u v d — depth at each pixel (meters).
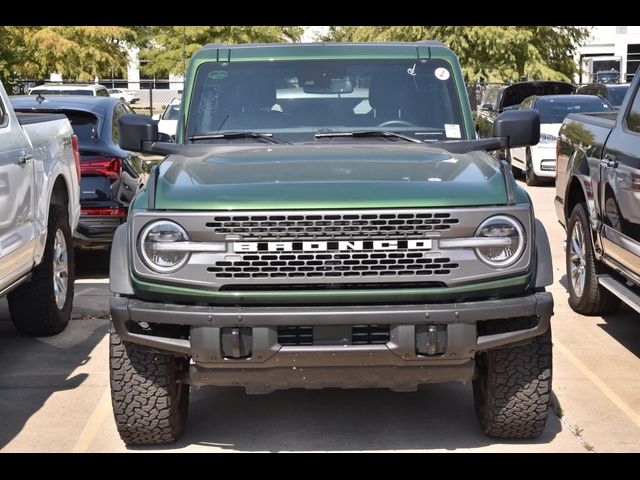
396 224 4.51
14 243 6.07
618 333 7.38
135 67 48.94
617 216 6.65
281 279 4.50
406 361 4.53
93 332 7.58
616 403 5.77
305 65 6.07
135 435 5.00
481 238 4.54
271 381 4.62
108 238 9.30
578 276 7.94
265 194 4.55
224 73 6.09
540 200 15.59
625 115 6.82
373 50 6.18
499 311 4.52
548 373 4.88
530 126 5.62
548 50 36.25
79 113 9.52
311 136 5.86
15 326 7.32
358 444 5.14
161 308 4.54
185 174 4.92
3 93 6.29
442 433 5.29
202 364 4.55
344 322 4.44
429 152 5.39
